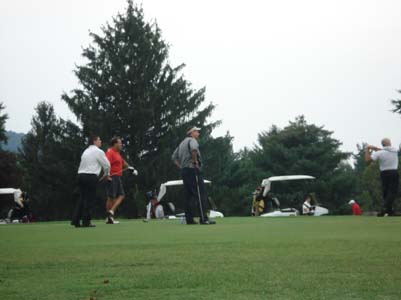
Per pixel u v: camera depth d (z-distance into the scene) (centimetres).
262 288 509
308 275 571
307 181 7662
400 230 1240
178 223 1952
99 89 6238
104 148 5881
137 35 6384
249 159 8975
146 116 6088
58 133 6225
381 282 526
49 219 6319
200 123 6550
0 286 546
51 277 597
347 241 930
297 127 8369
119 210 5925
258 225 1574
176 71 6562
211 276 577
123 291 511
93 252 836
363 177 7012
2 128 7238
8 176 6719
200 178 1823
